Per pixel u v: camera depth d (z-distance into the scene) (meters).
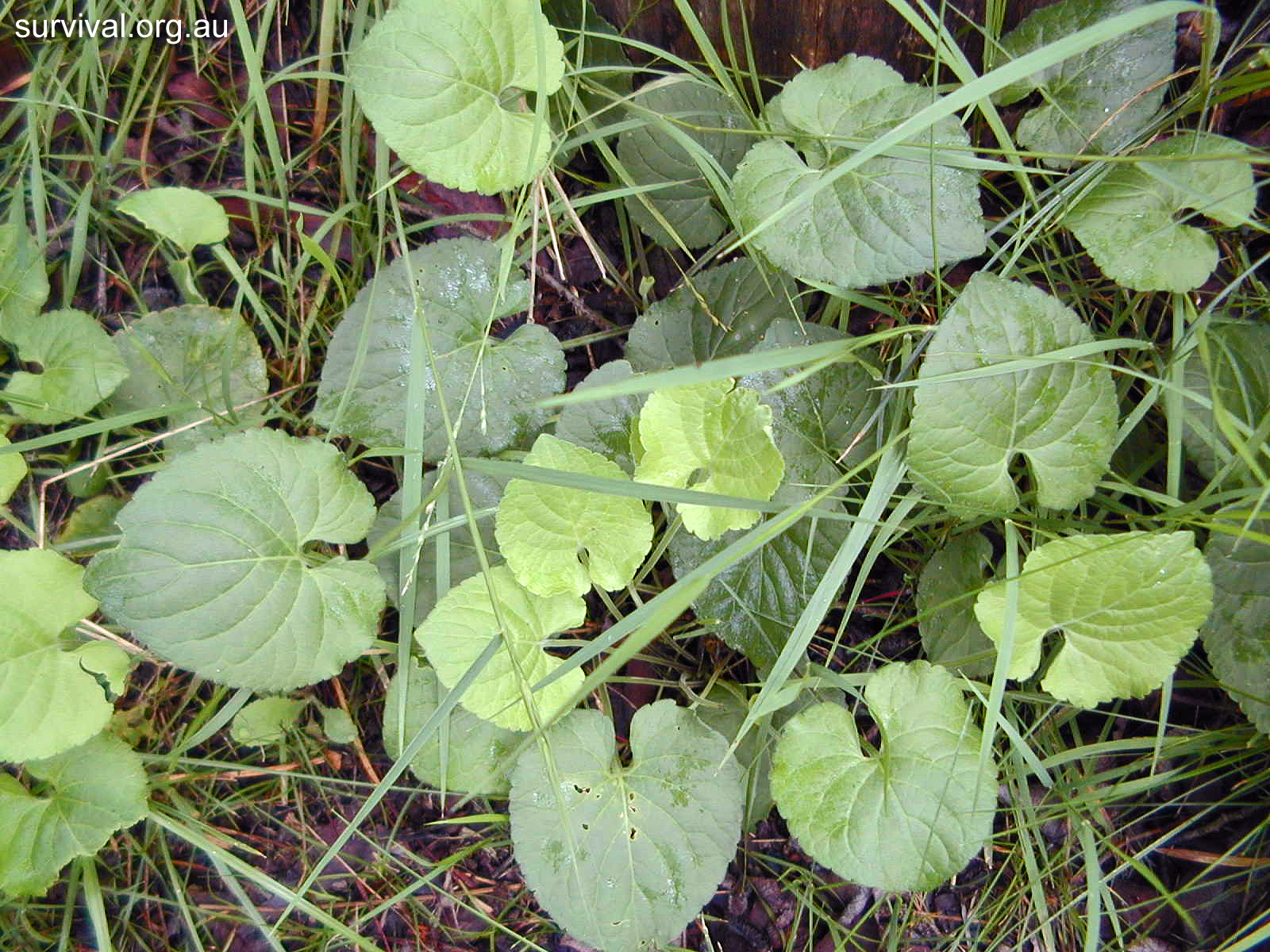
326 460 0.28
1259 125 0.31
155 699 0.32
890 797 0.27
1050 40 0.29
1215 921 0.30
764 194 0.29
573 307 0.34
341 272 0.34
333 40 0.33
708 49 0.29
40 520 0.31
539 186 0.30
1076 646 0.27
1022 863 0.30
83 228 0.32
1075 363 0.27
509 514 0.28
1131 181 0.29
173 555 0.27
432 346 0.30
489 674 0.27
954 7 0.29
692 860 0.28
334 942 0.31
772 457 0.27
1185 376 0.29
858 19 0.30
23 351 0.31
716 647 0.32
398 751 0.29
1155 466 0.31
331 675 0.28
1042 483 0.28
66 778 0.29
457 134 0.28
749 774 0.30
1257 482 0.28
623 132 0.32
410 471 0.29
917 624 0.32
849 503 0.30
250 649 0.27
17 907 0.31
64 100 0.34
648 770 0.28
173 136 0.34
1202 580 0.26
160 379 0.32
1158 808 0.30
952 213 0.28
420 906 0.32
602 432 0.30
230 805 0.32
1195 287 0.28
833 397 0.30
